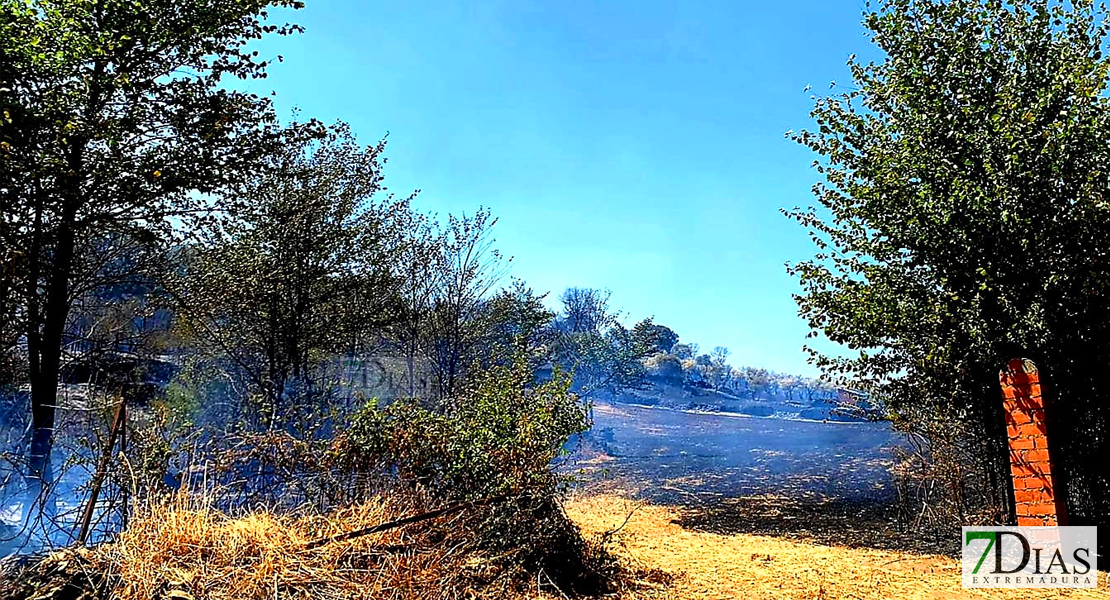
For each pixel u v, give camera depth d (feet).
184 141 35.68
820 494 42.09
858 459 58.80
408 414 21.76
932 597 18.81
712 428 98.58
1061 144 20.68
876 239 24.88
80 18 32.65
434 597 16.35
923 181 23.02
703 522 33.27
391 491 20.52
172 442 20.40
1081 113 21.04
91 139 32.68
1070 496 22.11
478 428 20.92
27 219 32.58
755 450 70.33
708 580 20.99
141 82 34.58
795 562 23.58
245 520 17.88
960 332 22.18
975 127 22.47
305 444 21.16
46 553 15.99
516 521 19.30
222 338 44.65
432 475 20.59
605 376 124.57
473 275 51.49
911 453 32.12
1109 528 20.74
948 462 26.84
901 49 24.17
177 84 35.96
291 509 19.94
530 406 21.89
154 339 47.85
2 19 29.27
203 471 19.62
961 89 23.11
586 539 23.21
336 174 45.03
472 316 51.08
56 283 34.45
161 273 42.04
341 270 44.93
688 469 55.16
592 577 20.03
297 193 43.29
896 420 26.53
